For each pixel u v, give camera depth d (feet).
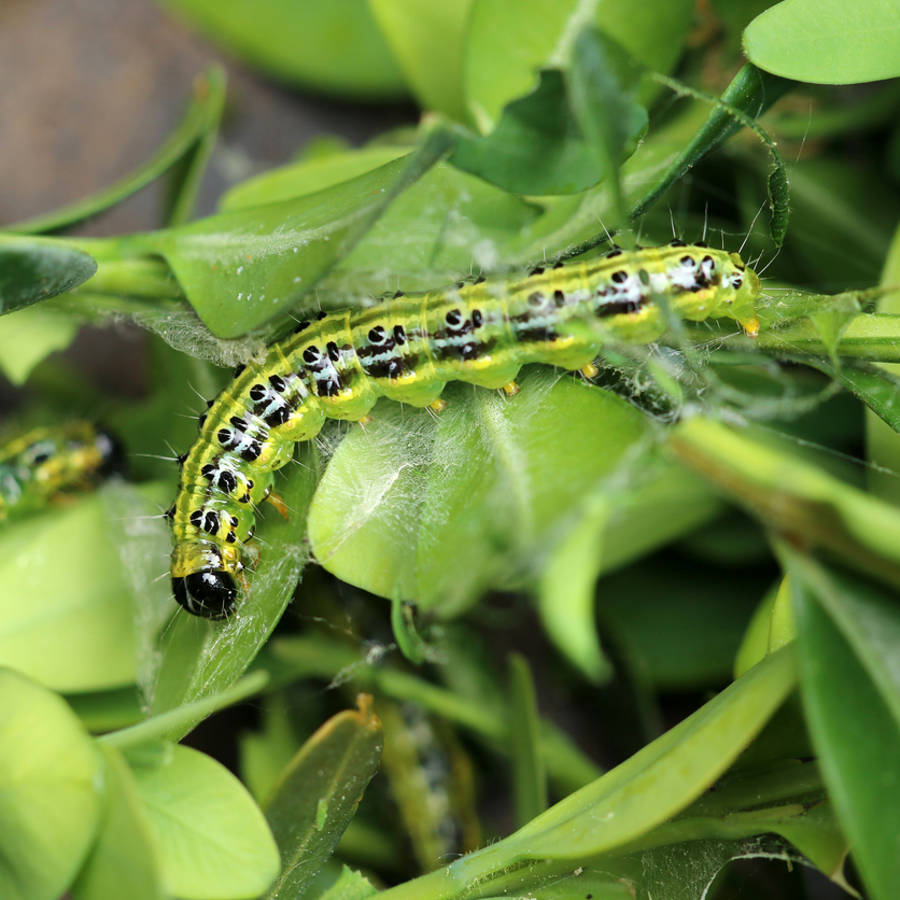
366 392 0.53
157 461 0.61
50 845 0.47
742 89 0.50
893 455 0.52
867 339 0.50
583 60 0.46
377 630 0.62
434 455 0.51
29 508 0.60
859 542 0.45
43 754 0.47
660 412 0.51
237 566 0.53
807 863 0.50
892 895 0.45
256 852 0.48
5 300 0.50
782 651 0.47
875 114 0.59
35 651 0.54
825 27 0.50
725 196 0.60
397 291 0.54
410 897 0.49
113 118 0.86
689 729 0.48
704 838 0.49
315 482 0.53
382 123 0.85
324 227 0.50
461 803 0.61
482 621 0.68
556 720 0.68
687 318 0.52
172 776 0.48
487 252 0.53
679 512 0.57
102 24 0.87
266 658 0.58
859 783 0.45
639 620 0.61
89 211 0.55
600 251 0.53
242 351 0.54
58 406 0.68
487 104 0.54
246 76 0.85
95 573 0.55
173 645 0.53
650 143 0.55
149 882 0.46
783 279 0.60
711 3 0.56
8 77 0.86
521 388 0.52
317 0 0.64
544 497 0.48
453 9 0.57
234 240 0.51
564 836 0.48
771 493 0.45
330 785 0.52
